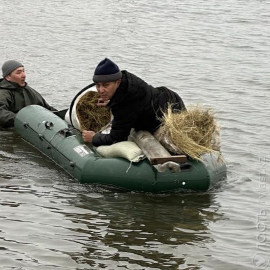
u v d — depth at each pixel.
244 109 15.09
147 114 10.68
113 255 8.74
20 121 12.66
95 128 12.11
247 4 28.94
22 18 25.19
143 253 8.82
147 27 24.12
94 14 26.39
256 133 13.49
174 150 10.48
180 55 20.16
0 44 20.98
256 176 11.37
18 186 10.71
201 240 9.22
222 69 18.66
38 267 8.37
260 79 17.70
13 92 13.24
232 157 12.16
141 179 10.44
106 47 20.97
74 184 10.80
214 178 10.73
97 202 10.24
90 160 10.76
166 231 9.44
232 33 23.38
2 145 12.34
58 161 11.44
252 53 20.67
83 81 17.19
